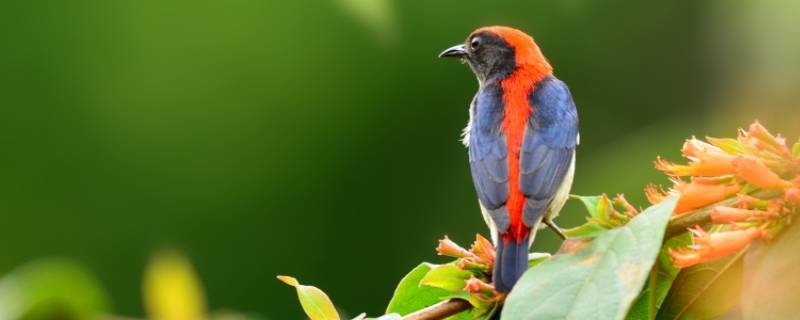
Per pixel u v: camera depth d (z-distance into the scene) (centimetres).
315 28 1502
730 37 1468
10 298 396
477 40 1054
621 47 1627
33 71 1520
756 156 586
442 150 1559
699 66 1596
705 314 593
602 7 1614
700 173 580
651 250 531
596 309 525
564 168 880
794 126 1193
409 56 1525
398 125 1554
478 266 651
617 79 1636
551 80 977
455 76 1540
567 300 532
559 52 1620
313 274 1577
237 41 1508
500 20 1542
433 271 627
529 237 798
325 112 1534
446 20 1520
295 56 1513
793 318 514
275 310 1562
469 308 618
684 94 1617
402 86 1538
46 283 399
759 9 1274
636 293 522
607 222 596
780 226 539
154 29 1507
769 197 565
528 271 547
